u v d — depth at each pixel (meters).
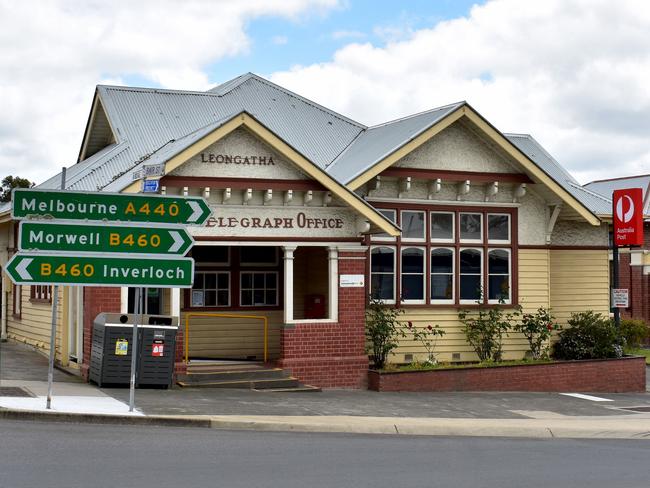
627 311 34.50
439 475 10.12
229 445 11.37
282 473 9.73
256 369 18.12
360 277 19.05
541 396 19.66
